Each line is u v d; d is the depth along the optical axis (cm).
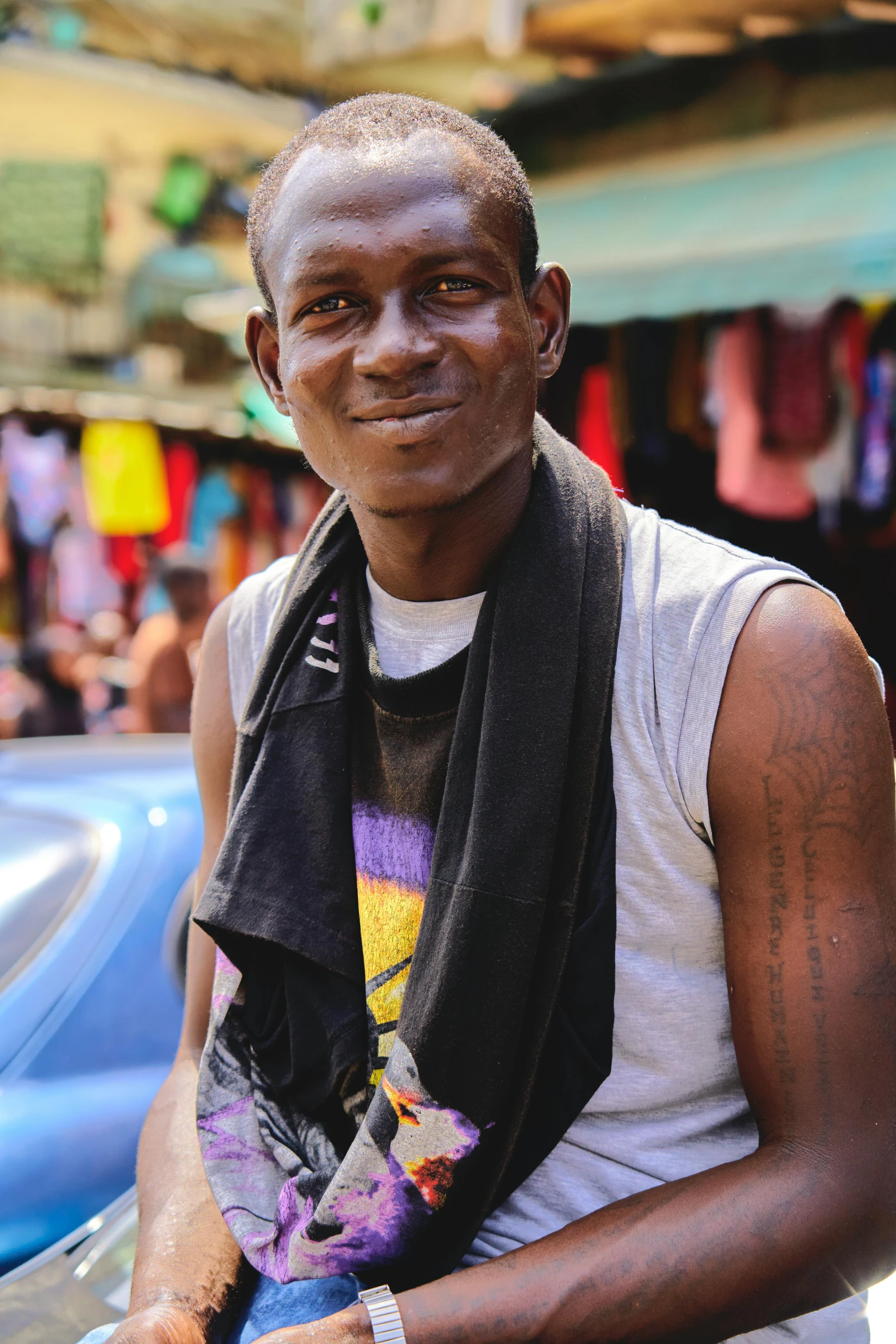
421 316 104
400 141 106
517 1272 102
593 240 451
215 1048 127
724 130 493
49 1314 148
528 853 106
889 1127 100
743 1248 98
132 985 199
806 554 479
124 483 571
